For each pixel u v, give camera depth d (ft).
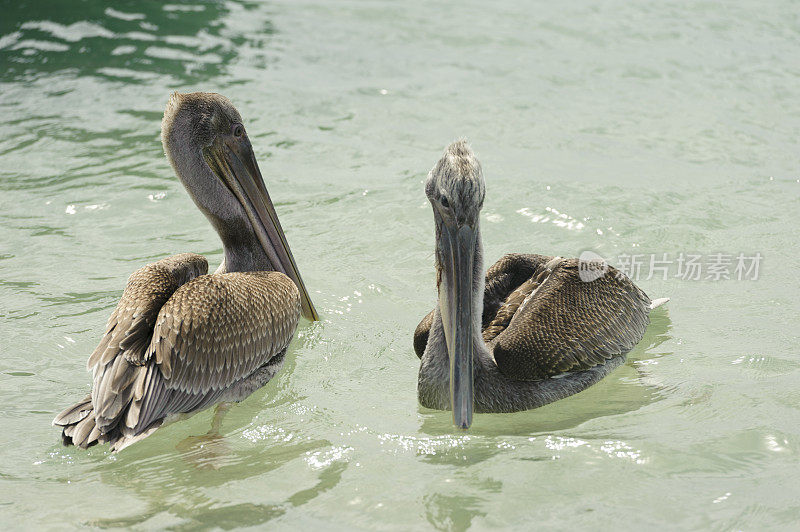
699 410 28.63
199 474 25.66
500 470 25.38
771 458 25.50
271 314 31.24
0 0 67.92
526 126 51.75
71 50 61.46
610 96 55.67
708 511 23.04
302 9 70.90
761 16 68.23
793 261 37.99
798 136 50.08
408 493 24.32
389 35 65.72
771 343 32.53
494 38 65.05
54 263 37.88
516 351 29.35
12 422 28.07
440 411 29.17
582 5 71.72
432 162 47.62
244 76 58.39
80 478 25.50
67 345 32.35
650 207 42.50
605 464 25.53
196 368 28.27
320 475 25.43
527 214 41.91
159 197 44.06
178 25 66.49
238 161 35.45
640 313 33.09
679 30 65.62
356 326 34.60
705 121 52.06
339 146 49.55
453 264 26.53
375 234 41.01
